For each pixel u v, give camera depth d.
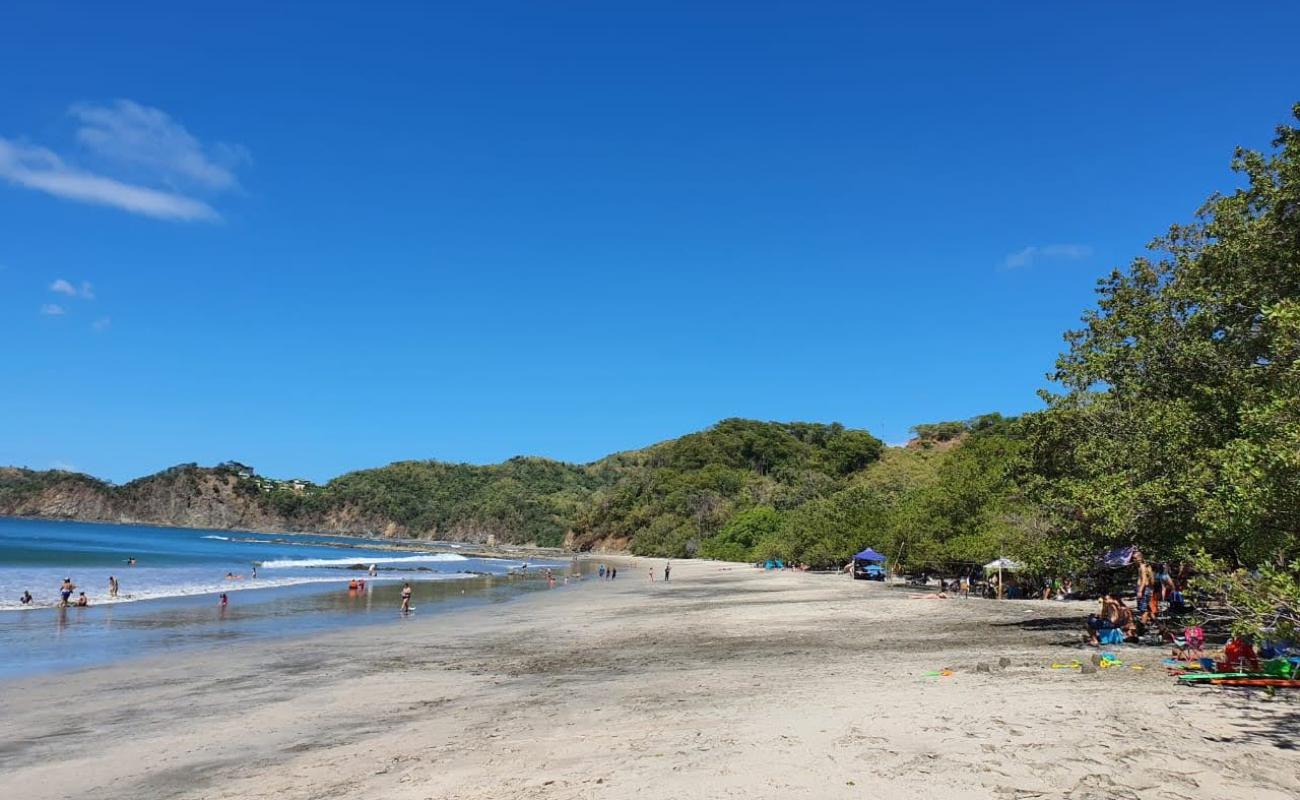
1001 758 7.36
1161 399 17.41
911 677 12.72
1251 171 14.91
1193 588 12.05
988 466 37.91
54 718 13.27
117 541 124.38
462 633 25.77
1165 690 10.49
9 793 8.98
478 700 13.50
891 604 31.50
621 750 8.65
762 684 13.02
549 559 140.12
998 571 33.66
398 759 9.33
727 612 30.83
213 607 35.16
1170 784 6.58
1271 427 9.18
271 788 8.52
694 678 14.29
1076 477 19.44
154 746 11.09
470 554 153.25
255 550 121.69
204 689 15.83
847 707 10.09
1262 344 14.69
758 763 7.58
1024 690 10.75
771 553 90.25
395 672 17.55
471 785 7.77
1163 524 15.66
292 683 16.36
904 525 46.62
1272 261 14.18
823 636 21.17
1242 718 8.80
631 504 178.38
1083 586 28.38
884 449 158.12
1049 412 19.86
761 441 184.50
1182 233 19.64
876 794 6.48
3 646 22.56
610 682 14.55
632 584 59.41
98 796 8.77
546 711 11.84
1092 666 12.34
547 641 23.06
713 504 149.75
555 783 7.49
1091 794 6.35
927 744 7.94
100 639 24.09
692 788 6.92
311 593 44.88
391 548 168.62
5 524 188.12
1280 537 9.52
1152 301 18.14
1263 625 9.19
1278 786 6.51
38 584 45.28
